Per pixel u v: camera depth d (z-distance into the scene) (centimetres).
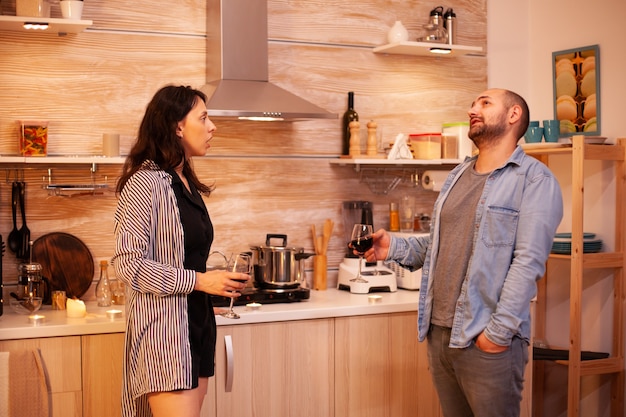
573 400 380
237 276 255
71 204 364
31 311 335
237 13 370
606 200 401
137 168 260
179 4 380
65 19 336
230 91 357
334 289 404
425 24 432
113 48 369
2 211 355
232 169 393
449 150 414
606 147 380
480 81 446
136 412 262
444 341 279
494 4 445
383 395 361
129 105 373
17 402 303
